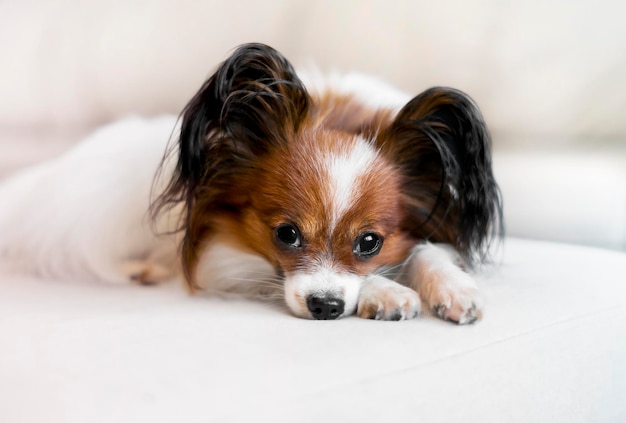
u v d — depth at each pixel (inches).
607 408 17.0
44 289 20.8
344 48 28.9
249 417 14.1
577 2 26.5
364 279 18.9
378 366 15.3
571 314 17.4
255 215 19.6
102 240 22.2
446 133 20.1
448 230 20.6
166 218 21.9
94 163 23.5
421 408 15.0
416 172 20.5
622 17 26.1
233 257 20.4
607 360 17.1
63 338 16.1
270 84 19.1
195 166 19.4
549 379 16.3
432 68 28.2
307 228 18.7
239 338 16.1
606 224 27.2
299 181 18.9
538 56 27.1
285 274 19.1
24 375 14.9
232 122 19.6
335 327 16.9
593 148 27.5
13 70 30.6
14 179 25.0
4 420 14.1
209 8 29.5
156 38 29.9
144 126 25.0
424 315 17.8
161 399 14.2
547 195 27.6
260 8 29.2
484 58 27.6
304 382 14.8
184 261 20.4
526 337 16.6
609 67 26.6
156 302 19.3
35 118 31.0
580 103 27.1
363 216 18.8
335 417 14.5
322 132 19.8
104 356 15.4
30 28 30.5
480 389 15.6
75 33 30.4
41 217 23.0
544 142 28.0
